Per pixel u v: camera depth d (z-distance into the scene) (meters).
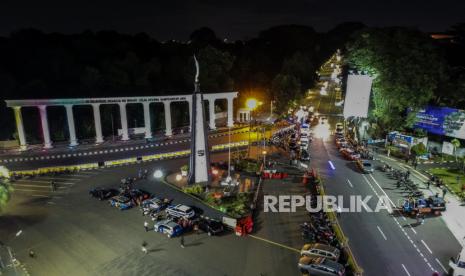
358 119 85.31
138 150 72.06
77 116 82.25
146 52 125.94
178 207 42.53
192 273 32.34
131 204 46.47
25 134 75.62
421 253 35.25
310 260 32.62
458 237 38.25
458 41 81.94
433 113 66.88
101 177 57.66
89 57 106.44
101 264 34.06
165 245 37.12
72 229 40.78
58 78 94.25
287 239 37.94
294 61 134.88
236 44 163.62
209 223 39.91
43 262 34.56
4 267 33.75
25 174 58.38
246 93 115.38
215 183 53.00
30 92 81.81
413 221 41.88
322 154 68.44
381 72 71.69
